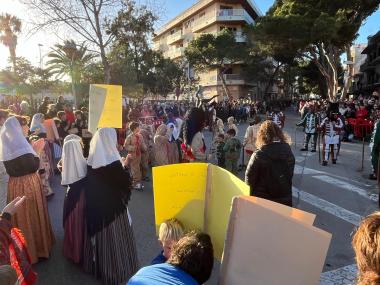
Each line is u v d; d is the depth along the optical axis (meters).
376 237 1.43
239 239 1.93
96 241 4.05
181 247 2.08
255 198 2.01
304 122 15.05
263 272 1.89
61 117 10.45
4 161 4.24
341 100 30.23
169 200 2.55
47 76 46.06
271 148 3.73
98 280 4.17
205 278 2.05
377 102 25.12
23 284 2.90
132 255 4.16
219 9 57.59
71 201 4.33
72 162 4.21
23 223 4.27
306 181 9.37
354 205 7.34
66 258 4.68
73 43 13.19
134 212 6.66
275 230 1.85
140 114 17.22
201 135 6.99
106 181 3.99
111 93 4.63
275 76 56.59
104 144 4.05
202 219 2.53
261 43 30.89
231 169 9.80
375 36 40.97
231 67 55.94
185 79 54.06
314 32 26.91
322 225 6.14
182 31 71.88
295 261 1.84
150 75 50.91
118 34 13.20
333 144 11.71
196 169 2.49
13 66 47.16
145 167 9.09
